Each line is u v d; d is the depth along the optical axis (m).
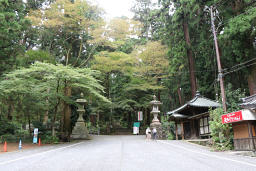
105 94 38.16
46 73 19.09
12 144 18.98
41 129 26.69
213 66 25.47
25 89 19.62
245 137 11.47
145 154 10.55
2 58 22.27
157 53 30.88
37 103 24.84
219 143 12.99
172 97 38.75
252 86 19.78
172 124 24.94
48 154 11.37
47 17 26.08
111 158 9.32
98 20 28.12
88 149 13.84
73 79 19.55
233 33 18.58
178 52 27.33
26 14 27.73
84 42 32.06
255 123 11.42
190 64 26.45
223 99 14.55
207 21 24.81
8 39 21.50
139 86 35.12
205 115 18.56
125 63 31.66
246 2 19.30
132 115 46.53
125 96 39.56
